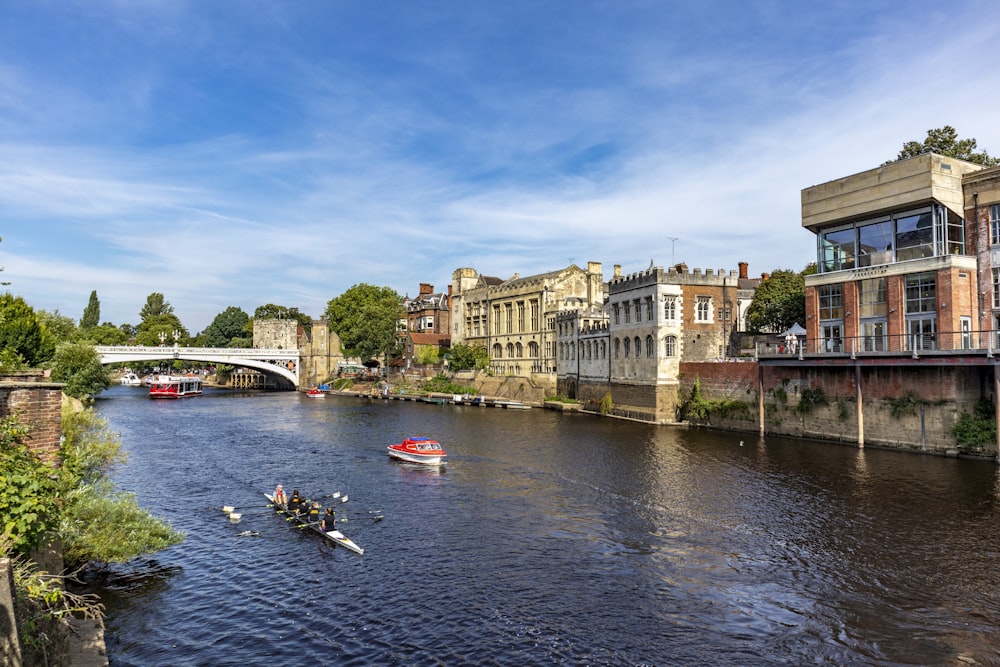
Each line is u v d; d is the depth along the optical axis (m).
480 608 20.44
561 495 33.91
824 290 50.09
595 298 96.44
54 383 17.25
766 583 21.86
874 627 18.64
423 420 69.69
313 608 20.59
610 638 18.38
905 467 37.06
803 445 46.50
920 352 39.53
